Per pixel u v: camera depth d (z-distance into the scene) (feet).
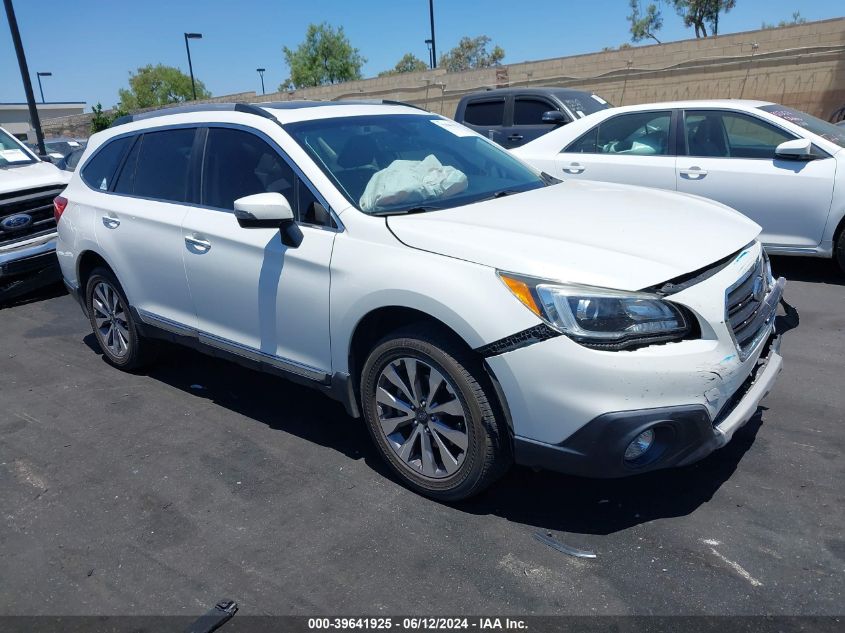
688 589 8.49
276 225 10.96
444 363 9.74
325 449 12.44
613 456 8.82
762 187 20.62
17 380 16.52
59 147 67.87
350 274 10.58
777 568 8.76
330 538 9.84
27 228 23.07
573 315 8.73
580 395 8.73
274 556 9.53
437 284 9.55
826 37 61.21
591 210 11.28
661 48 70.59
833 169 19.69
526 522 9.99
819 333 16.57
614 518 9.96
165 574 9.29
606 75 74.49
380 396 10.78
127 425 13.76
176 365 16.90
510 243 9.60
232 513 10.59
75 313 22.35
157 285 14.26
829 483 10.46
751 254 10.48
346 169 11.87
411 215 10.89
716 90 68.18
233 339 12.93
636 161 22.80
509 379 9.11
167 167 14.26
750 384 10.16
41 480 11.86
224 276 12.59
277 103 13.94
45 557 9.80
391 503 10.63
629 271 8.96
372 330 10.91
